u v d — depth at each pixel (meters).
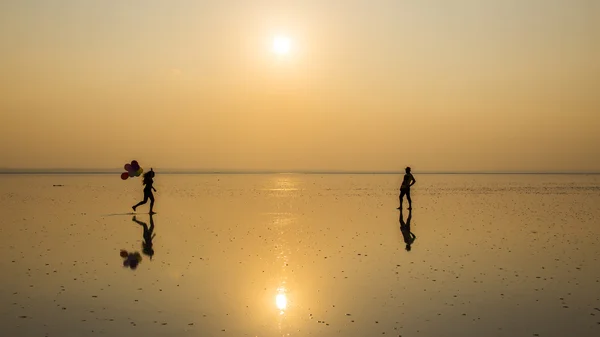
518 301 10.59
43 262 14.19
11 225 21.78
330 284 11.95
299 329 8.96
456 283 12.04
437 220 24.44
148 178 26.41
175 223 22.84
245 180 93.38
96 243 17.34
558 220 24.44
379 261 14.55
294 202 35.59
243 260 14.65
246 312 9.86
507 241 18.09
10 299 10.59
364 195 44.22
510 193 47.69
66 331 8.72
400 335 8.67
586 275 12.83
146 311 9.87
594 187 63.06
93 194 43.19
